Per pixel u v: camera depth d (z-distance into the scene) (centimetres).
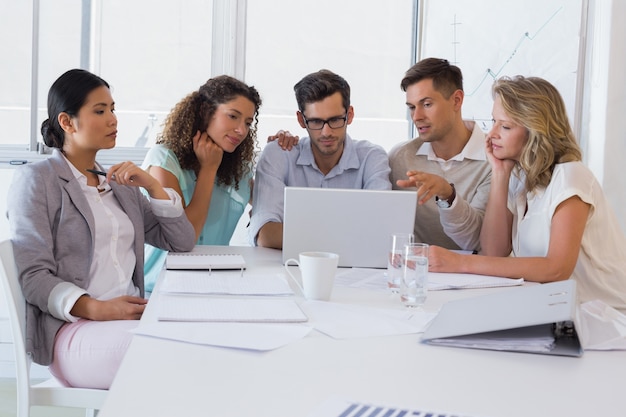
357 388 96
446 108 262
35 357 173
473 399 93
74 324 175
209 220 263
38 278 177
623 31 333
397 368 106
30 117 335
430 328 126
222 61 347
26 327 174
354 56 356
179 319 131
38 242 183
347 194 196
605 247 205
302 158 267
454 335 119
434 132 264
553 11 335
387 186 257
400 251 162
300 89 254
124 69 345
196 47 347
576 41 335
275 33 351
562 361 112
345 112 254
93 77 205
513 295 129
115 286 199
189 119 251
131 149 347
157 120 349
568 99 338
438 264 191
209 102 250
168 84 348
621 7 332
